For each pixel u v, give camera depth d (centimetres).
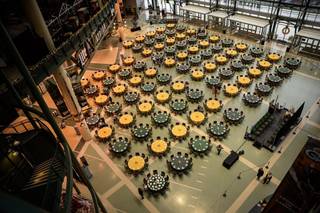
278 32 3834
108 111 2623
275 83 2816
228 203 1767
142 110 2569
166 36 4141
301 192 802
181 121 2478
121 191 1906
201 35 3928
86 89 2983
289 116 2309
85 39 2011
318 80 2841
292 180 816
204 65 3216
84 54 2789
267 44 3609
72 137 2412
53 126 991
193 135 2303
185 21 4591
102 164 2127
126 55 3769
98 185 1964
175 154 2139
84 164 1994
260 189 1834
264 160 2038
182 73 3212
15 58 861
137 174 2009
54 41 2033
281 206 877
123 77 3209
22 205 524
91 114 2606
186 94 2775
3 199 494
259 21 3622
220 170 1989
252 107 2572
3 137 952
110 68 3347
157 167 2052
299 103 2555
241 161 2042
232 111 2461
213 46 3631
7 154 905
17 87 1195
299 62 3070
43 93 3053
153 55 3597
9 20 1623
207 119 2461
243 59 3256
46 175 844
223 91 2822
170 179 1952
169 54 3638
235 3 3875
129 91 2986
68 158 923
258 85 2794
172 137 2298
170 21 4538
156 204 1803
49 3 2256
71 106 2055
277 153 2080
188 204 1784
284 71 2948
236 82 2911
